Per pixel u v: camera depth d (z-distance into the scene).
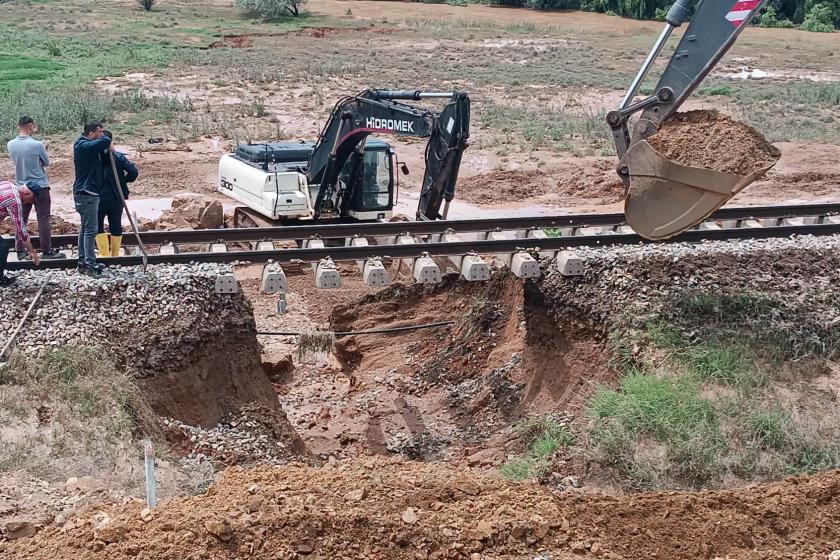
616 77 42.75
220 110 33.00
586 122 31.80
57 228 18.25
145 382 10.47
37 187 12.00
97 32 52.16
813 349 10.80
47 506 7.50
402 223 13.73
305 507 6.79
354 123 16.31
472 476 7.77
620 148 11.12
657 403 9.60
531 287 12.47
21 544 6.75
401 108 15.45
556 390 11.66
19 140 11.93
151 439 9.48
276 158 18.72
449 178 14.97
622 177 11.09
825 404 9.98
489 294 14.62
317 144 17.25
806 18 62.66
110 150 11.48
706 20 10.55
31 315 10.66
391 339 15.34
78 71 40.03
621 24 62.22
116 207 12.02
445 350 14.45
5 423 8.88
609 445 9.22
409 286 16.12
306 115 32.69
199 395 10.98
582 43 54.09
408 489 7.30
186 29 54.34
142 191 22.89
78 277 11.41
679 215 10.73
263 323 16.25
